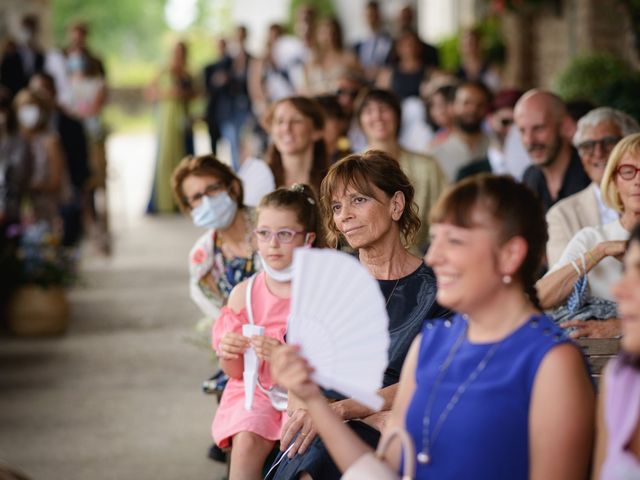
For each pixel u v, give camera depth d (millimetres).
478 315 3824
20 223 13047
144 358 11148
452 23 26578
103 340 11961
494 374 3748
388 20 32156
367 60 19266
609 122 7090
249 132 21016
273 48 20125
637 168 5867
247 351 5641
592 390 3750
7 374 10617
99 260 17062
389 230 5430
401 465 3934
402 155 9656
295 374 3859
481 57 18219
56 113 16156
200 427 8906
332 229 5605
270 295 5938
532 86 19422
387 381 5262
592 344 5449
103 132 17938
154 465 8023
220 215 6844
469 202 3738
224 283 6992
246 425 5867
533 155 8141
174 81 21578
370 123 9609
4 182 12828
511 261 3744
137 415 9250
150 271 16031
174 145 21828
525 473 3707
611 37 15758
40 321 12117
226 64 21312
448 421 3764
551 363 3689
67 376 10523
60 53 19062
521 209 3748
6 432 8875
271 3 41062
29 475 7863
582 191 7352
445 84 12820
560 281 5801
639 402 3438
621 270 5938
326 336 3854
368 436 5105
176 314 13172
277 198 5789
